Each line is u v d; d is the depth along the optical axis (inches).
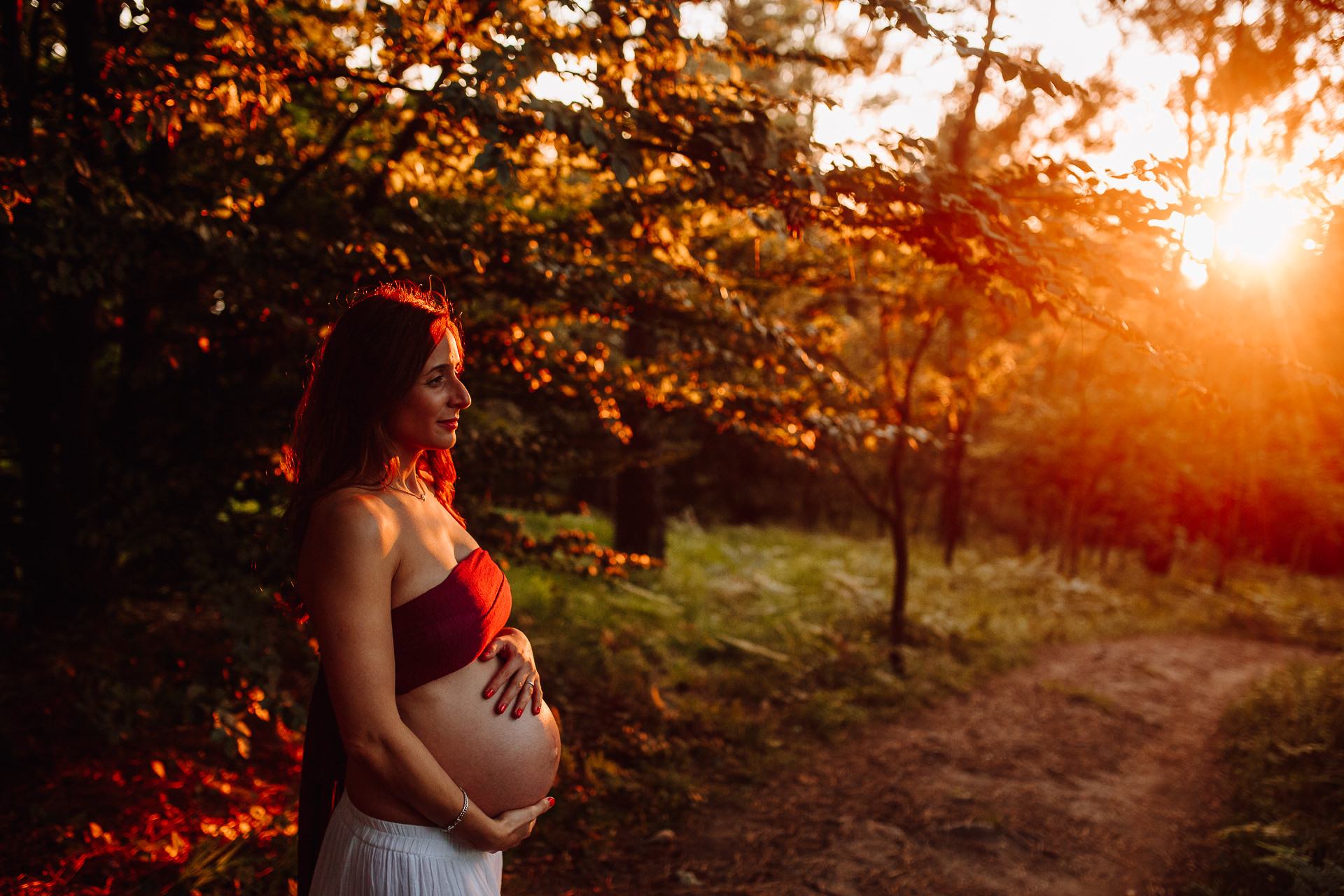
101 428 166.7
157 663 162.1
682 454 207.2
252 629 139.7
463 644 58.1
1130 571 697.0
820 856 162.2
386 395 57.1
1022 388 624.4
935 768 218.2
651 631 305.0
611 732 209.9
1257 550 881.5
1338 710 251.9
